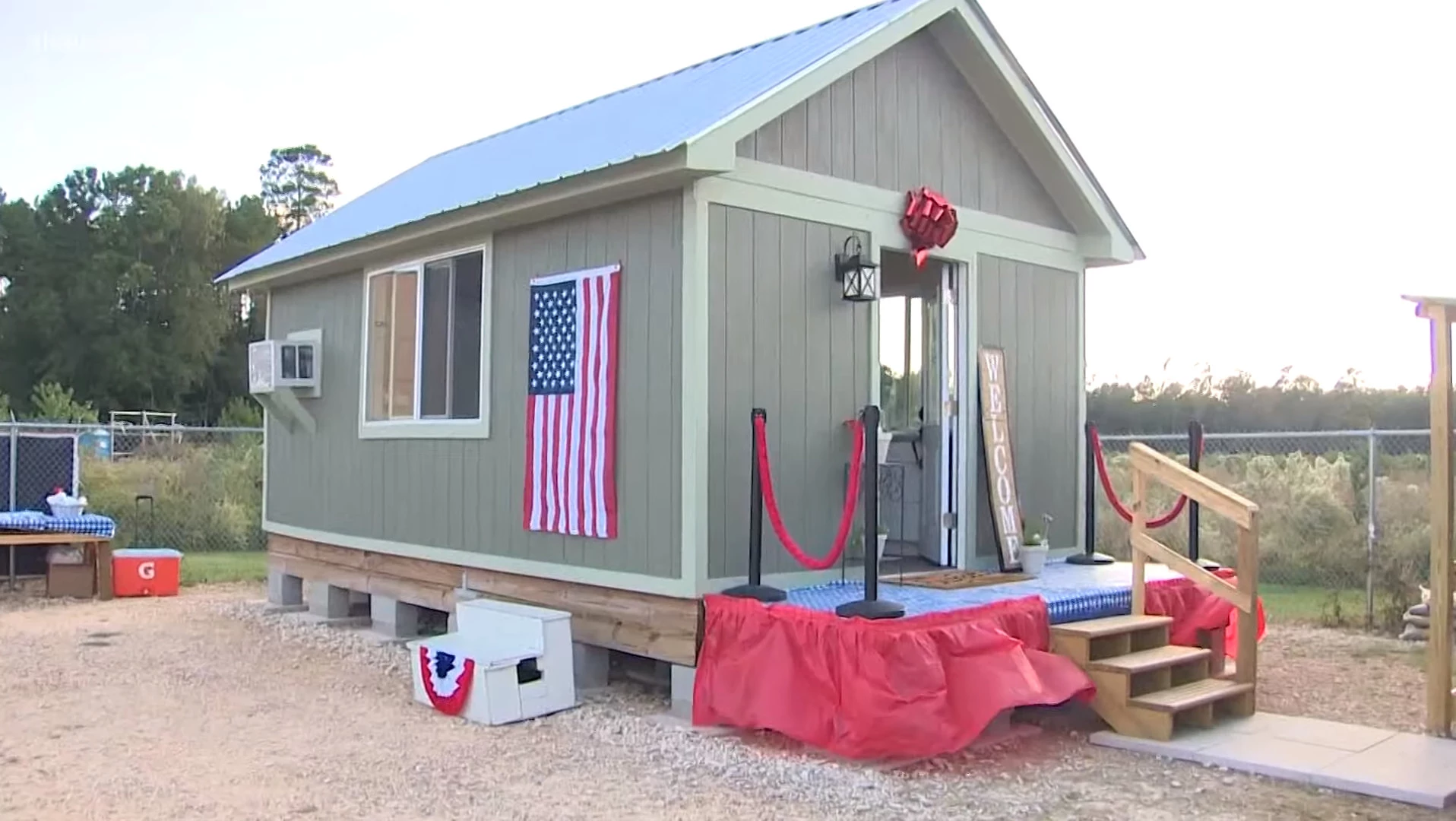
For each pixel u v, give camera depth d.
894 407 8.70
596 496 6.95
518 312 7.70
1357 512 11.98
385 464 9.16
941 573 7.64
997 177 8.30
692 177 6.24
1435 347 6.19
